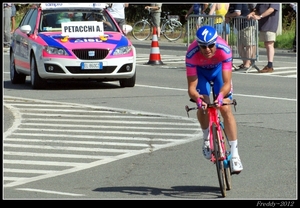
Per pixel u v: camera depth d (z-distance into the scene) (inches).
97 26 1192.8
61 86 1240.2
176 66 1557.6
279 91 1153.4
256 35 1411.2
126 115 936.3
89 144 756.0
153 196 551.5
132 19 2851.9
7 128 844.6
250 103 1030.4
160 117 920.9
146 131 828.6
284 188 571.2
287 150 717.9
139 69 1498.5
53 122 886.4
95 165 661.9
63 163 670.5
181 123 878.4
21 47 1249.4
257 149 724.0
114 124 873.5
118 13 1608.0
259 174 620.1
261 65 1546.5
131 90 1179.9
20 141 771.4
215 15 1469.0
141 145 750.5
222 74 567.8
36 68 1177.4
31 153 713.0
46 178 613.0
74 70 1154.0
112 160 681.6
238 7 1437.0
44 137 793.6
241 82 1269.7
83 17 1228.5
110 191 567.8
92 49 1155.9
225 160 561.0
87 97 1099.3
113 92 1155.3
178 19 2490.2
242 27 1421.0
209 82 581.0
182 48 2059.5
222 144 564.1
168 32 2370.8
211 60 566.6
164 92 1154.0
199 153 709.9
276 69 1466.5
